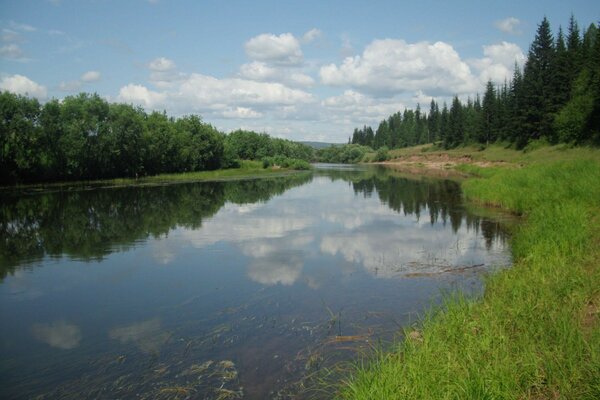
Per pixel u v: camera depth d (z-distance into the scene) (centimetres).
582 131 5588
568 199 2131
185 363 866
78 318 1134
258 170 9212
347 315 1088
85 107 6019
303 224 2481
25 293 1345
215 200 3725
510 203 2669
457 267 1495
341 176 7419
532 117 7369
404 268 1505
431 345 766
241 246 1931
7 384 808
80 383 805
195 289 1344
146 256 1781
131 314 1153
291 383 776
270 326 1037
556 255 1265
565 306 871
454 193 4006
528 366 647
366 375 695
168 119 8569
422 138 16250
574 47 7788
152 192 4453
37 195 4119
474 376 627
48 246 1981
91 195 4131
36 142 5184
